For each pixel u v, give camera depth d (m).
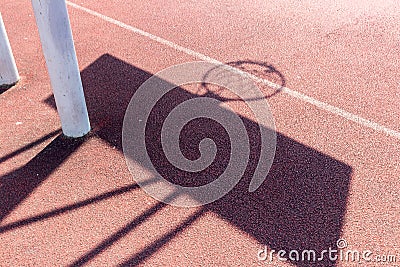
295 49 6.44
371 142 4.53
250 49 6.49
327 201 3.84
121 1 8.48
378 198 3.86
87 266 3.32
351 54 6.25
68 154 4.46
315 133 4.69
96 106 5.25
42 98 5.41
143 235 3.57
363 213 3.72
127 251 3.44
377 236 3.51
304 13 7.64
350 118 4.90
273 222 3.66
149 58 6.34
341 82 5.59
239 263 3.32
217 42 6.74
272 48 6.50
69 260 3.37
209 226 3.64
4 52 5.42
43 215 3.77
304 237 3.52
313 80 5.66
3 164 4.35
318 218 3.68
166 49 6.58
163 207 3.83
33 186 4.08
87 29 7.33
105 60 6.33
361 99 5.23
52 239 3.54
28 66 6.16
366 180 4.05
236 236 3.54
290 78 5.72
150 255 3.40
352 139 4.58
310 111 5.05
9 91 5.57
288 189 3.98
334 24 7.19
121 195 3.96
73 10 8.11
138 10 8.03
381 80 5.60
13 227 3.66
